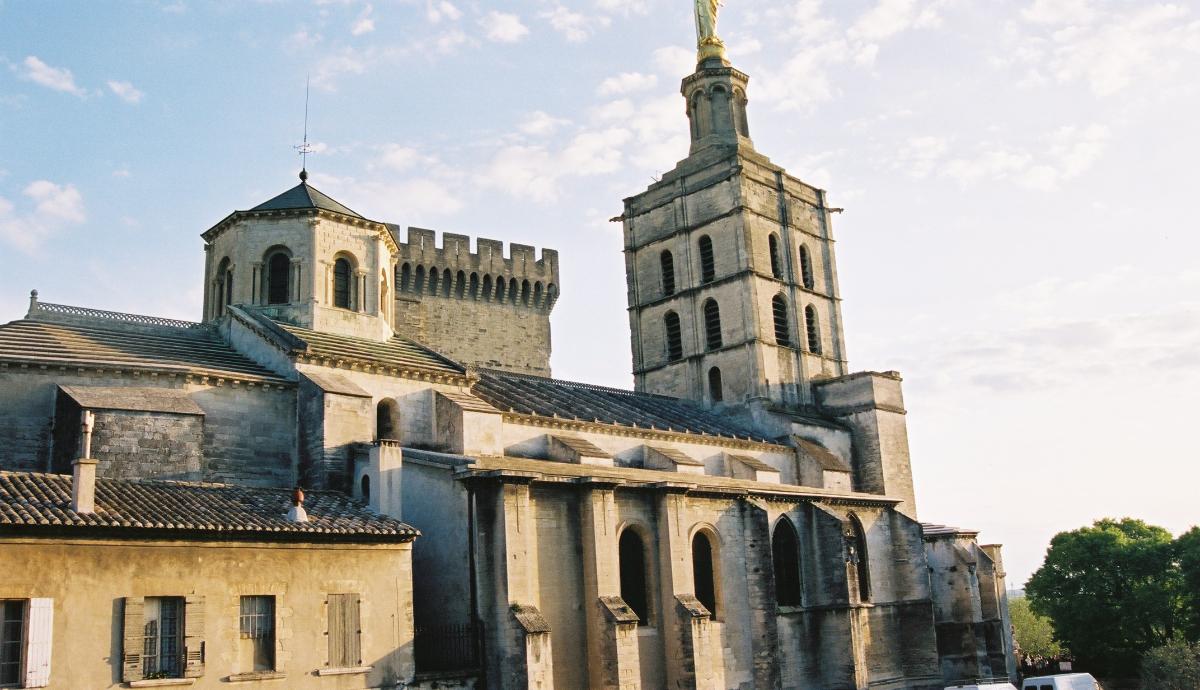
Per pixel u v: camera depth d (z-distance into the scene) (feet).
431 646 119.24
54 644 84.28
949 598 215.10
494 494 118.62
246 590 96.73
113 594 88.63
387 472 123.13
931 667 189.16
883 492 223.10
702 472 180.55
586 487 129.70
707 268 244.01
